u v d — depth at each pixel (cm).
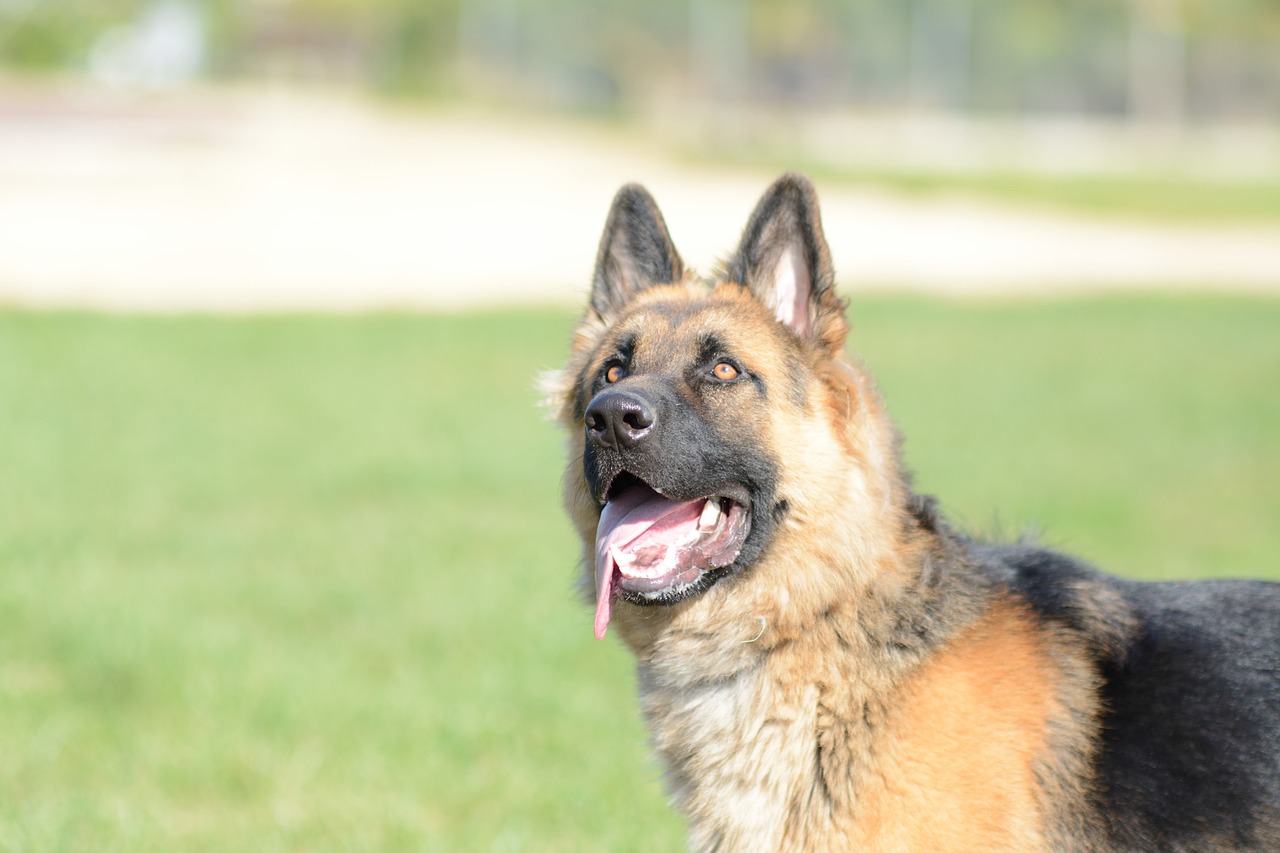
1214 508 1274
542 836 646
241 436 1575
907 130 5703
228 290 2653
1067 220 4006
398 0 5744
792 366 502
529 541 1165
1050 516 1230
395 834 645
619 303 579
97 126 4316
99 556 1094
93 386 1806
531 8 5578
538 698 802
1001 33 5806
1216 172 5250
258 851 630
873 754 454
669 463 482
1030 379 1991
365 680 834
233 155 4122
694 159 4600
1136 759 442
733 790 486
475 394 1859
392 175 4009
